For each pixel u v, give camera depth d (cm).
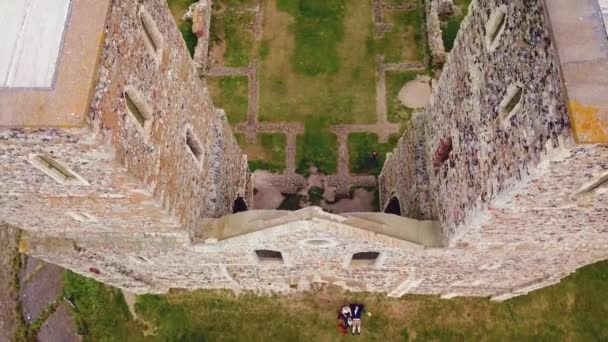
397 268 1599
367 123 2227
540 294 1992
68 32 848
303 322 1994
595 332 1944
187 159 1312
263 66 2330
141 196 1098
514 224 1160
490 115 1075
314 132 2214
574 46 806
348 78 2298
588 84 785
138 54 1020
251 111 2258
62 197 1112
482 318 1984
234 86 2300
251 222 1378
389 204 1923
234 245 1359
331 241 1330
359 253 1525
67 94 810
